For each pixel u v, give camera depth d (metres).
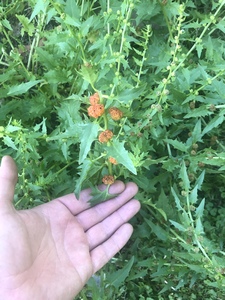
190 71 0.27
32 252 0.23
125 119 0.25
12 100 0.29
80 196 0.27
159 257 0.30
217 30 0.34
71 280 0.25
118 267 0.31
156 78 0.29
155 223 0.31
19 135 0.23
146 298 0.30
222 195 0.32
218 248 0.30
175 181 0.31
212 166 0.31
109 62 0.24
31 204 0.29
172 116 0.29
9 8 0.32
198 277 0.29
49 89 0.30
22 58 0.33
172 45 0.30
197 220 0.26
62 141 0.27
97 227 0.27
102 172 0.27
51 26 0.35
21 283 0.22
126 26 0.25
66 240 0.26
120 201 0.27
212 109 0.26
